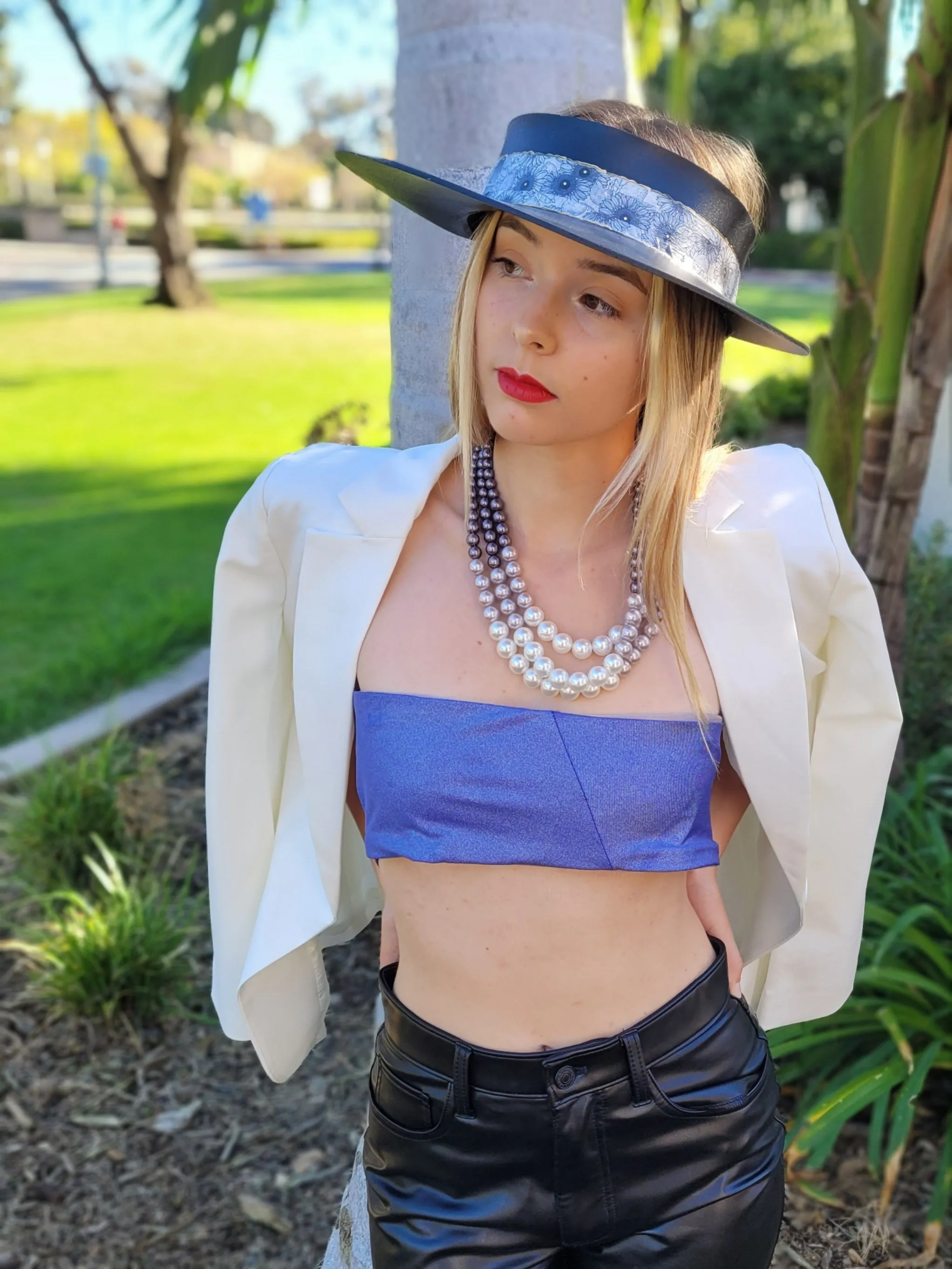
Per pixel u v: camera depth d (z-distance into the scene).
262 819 1.61
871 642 1.49
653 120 1.32
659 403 1.30
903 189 2.57
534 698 1.32
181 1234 2.37
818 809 1.60
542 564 1.37
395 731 1.31
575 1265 1.38
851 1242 2.15
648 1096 1.30
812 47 32.94
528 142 1.29
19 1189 2.49
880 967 2.39
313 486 1.47
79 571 6.53
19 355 14.33
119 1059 2.88
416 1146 1.33
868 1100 2.17
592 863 1.28
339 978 3.12
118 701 4.78
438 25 1.95
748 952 1.73
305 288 22.55
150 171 18.03
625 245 1.23
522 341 1.25
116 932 3.00
